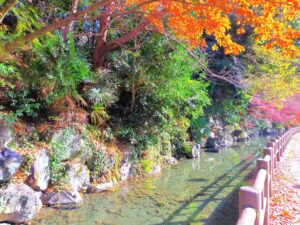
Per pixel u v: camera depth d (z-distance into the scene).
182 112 9.86
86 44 7.85
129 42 7.52
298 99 14.13
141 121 8.12
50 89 5.45
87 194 5.80
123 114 7.98
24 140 5.17
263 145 16.27
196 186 6.75
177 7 2.98
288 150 11.56
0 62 4.77
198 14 3.05
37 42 5.14
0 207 4.02
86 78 6.11
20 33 4.92
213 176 7.88
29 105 5.40
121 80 7.31
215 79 11.58
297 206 4.43
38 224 4.21
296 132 19.41
